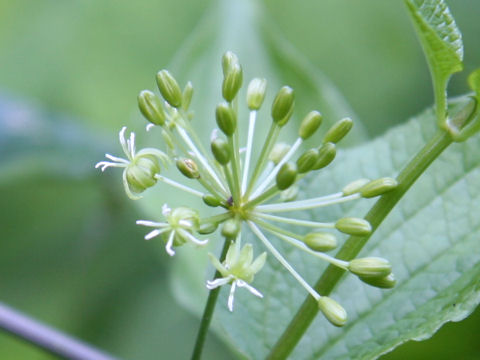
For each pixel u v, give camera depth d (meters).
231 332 0.23
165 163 0.21
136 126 0.28
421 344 0.26
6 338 0.31
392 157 0.24
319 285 0.22
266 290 0.24
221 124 0.20
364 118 0.34
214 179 0.21
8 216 0.34
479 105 0.21
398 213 0.23
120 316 0.32
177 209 0.20
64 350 0.23
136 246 0.33
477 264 0.22
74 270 0.33
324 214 0.24
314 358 0.23
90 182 0.33
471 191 0.23
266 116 0.28
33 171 0.33
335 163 0.24
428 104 0.34
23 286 0.33
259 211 0.21
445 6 0.20
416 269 0.23
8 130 0.32
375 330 0.23
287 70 0.28
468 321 0.26
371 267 0.20
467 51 0.34
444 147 0.21
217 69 0.28
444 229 0.23
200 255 0.27
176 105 0.21
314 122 0.21
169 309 0.32
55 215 0.34
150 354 0.31
